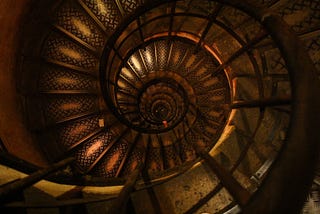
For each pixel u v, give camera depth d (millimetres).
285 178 891
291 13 2875
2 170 2131
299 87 1101
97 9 4105
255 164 2852
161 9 4250
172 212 2877
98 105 4445
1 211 1642
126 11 4148
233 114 3418
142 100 6219
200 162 3133
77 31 4129
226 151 3146
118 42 4484
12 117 3305
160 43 5594
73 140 4309
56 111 4219
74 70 4191
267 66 3021
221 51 4207
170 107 6336
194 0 3896
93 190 2943
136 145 4746
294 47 1279
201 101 5438
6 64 3383
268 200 874
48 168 2023
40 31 3836
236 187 1375
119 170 4426
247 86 3441
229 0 2020
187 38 4801
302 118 1003
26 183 1617
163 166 4895
